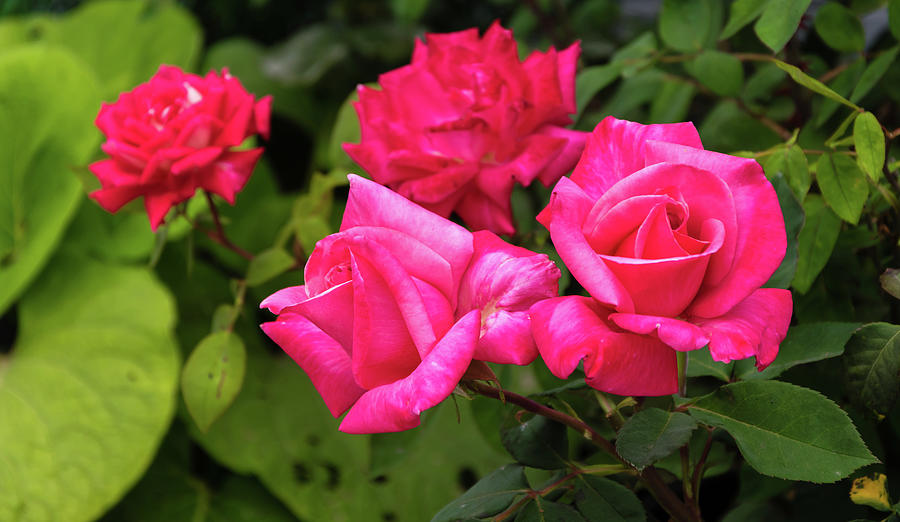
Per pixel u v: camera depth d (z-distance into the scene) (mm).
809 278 746
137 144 829
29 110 1298
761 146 849
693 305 617
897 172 745
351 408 638
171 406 1188
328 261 625
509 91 765
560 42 1178
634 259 597
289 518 1258
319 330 664
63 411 1184
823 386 755
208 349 837
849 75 809
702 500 872
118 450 1154
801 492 771
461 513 688
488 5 1433
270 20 1603
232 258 1343
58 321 1290
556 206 611
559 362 604
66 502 1114
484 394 664
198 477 1312
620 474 752
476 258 654
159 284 1298
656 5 1475
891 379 689
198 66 1608
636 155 642
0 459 1143
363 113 796
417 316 614
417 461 1207
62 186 1293
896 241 756
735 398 659
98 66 1515
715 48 883
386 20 1504
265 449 1234
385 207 648
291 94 1494
